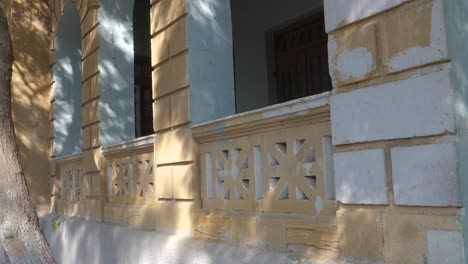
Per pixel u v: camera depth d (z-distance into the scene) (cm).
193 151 539
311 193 400
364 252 341
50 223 970
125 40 795
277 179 441
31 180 1039
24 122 1041
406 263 313
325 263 366
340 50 361
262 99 926
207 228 516
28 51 1057
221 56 562
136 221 669
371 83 339
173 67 569
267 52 921
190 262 514
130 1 805
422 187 305
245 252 448
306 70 866
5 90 470
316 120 392
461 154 290
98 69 771
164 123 590
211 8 561
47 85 1072
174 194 574
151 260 587
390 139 324
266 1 920
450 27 295
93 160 794
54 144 1018
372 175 336
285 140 425
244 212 473
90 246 768
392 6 322
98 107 772
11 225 444
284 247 418
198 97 543
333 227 373
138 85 1205
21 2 1056
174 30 566
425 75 304
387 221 326
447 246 292
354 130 347
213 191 519
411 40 312
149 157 645
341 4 359
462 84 296
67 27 1002
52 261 450
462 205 287
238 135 479
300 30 882
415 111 309
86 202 836
